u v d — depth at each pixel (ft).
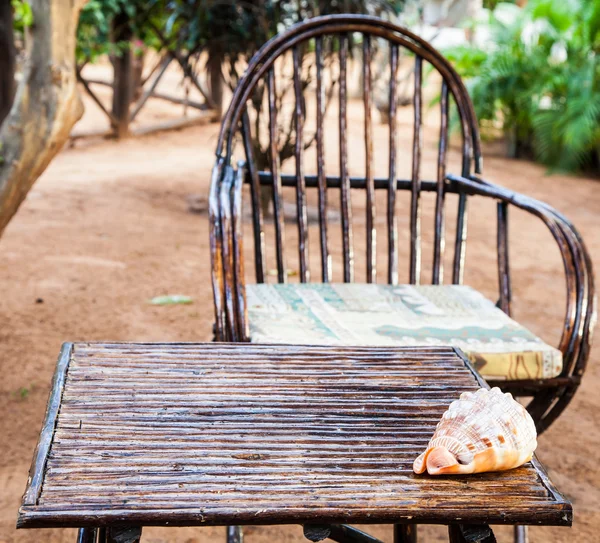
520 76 28.43
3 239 15.85
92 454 3.82
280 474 3.72
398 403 4.48
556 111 27.71
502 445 3.76
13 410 9.07
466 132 7.82
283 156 17.98
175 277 14.25
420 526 7.47
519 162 28.76
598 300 13.88
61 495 3.48
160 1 23.94
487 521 3.51
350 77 39.37
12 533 6.93
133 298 13.01
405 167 25.81
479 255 16.83
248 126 7.43
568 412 9.89
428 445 3.90
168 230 17.48
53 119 8.98
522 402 10.59
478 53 30.35
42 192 20.27
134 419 4.17
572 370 5.97
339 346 5.24
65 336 11.29
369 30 7.80
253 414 4.29
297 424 4.20
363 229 18.24
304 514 3.43
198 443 3.97
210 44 17.62
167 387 4.55
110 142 28.35
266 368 4.86
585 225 20.12
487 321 6.34
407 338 5.85
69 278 13.80
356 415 4.33
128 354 4.94
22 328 11.47
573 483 8.16
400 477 3.74
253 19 17.04
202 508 3.43
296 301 6.61
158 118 33.19
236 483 3.63
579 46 28.58
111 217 18.29
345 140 7.78
